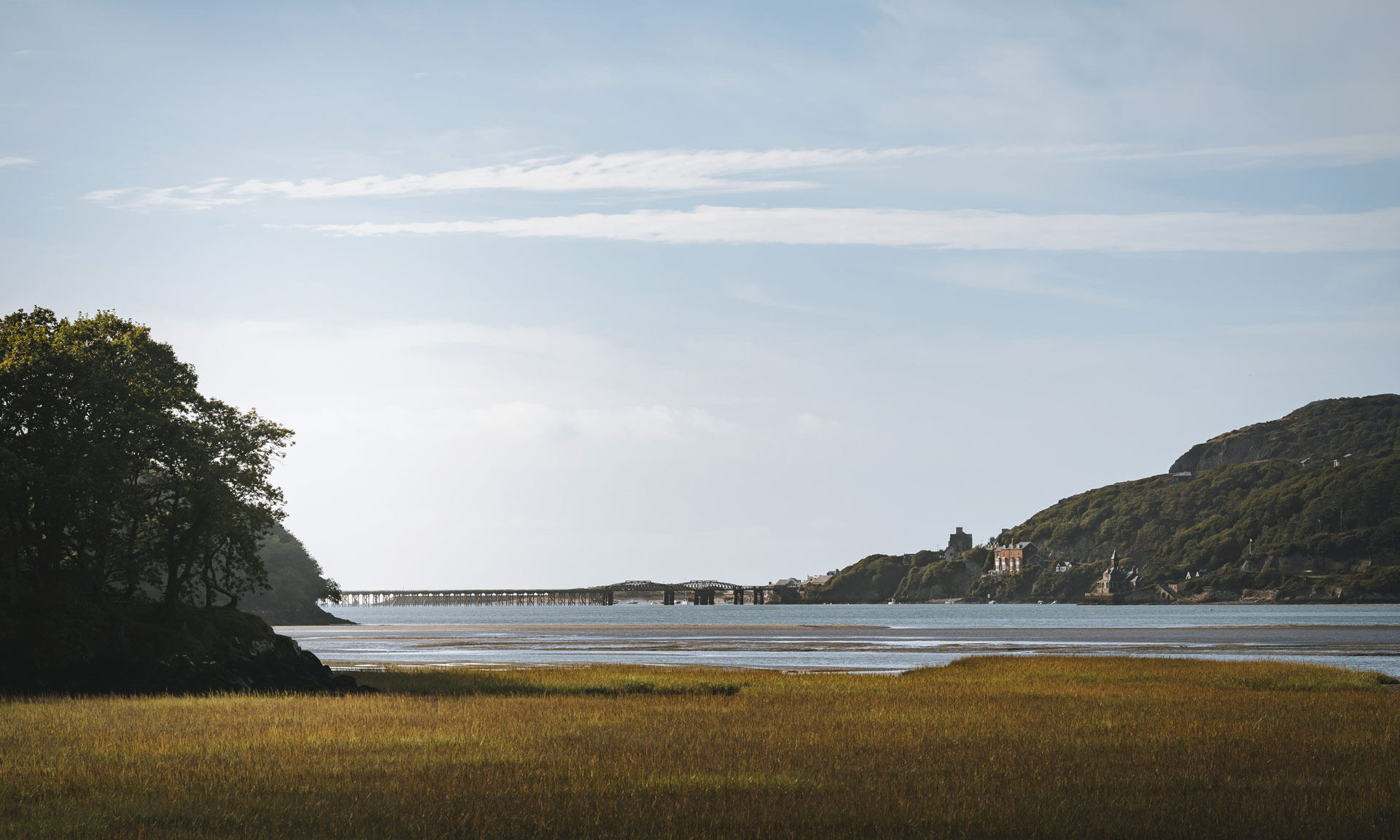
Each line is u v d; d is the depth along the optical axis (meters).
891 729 38.12
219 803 24.92
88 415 62.97
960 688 57.91
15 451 61.66
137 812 24.06
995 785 27.20
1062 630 182.50
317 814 23.73
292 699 49.56
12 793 26.25
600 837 21.77
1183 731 37.41
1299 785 27.09
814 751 32.78
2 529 63.12
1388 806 24.38
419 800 25.20
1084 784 27.25
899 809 24.20
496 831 22.27
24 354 62.03
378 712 43.06
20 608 56.47
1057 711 44.31
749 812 23.95
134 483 63.69
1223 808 24.36
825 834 22.14
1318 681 60.09
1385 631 167.38
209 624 62.50
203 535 64.56
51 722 39.62
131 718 40.81
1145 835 22.09
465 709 44.53
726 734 36.59
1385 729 37.97
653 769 29.52
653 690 57.78
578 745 33.81
